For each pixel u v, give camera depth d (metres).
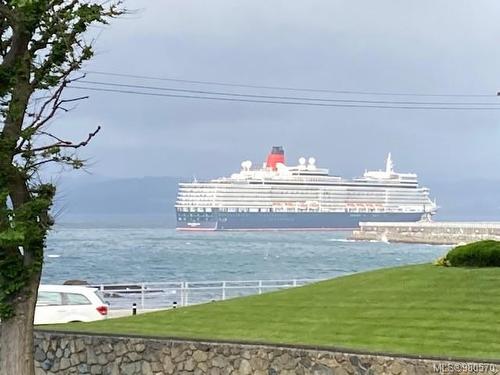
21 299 16.28
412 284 23.34
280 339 19.23
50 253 128.00
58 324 25.02
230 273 89.62
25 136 15.31
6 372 16.22
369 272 27.03
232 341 18.44
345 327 19.84
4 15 15.44
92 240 177.50
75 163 18.59
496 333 17.94
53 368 20.55
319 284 26.23
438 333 18.38
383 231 173.75
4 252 16.14
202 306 24.75
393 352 16.56
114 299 37.00
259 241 173.50
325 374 17.02
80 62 15.91
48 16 15.27
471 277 23.16
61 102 16.06
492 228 146.25
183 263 108.06
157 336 19.36
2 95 15.68
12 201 15.93
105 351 19.84
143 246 153.00
